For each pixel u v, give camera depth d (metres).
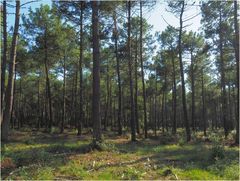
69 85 61.00
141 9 29.09
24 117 66.94
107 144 17.25
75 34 34.84
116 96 64.25
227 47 34.50
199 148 20.14
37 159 12.53
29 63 39.00
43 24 36.19
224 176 11.48
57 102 67.88
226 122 33.47
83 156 14.38
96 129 17.55
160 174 11.47
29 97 69.81
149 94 61.09
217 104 72.00
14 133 31.61
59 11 29.61
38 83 53.47
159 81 58.16
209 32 32.84
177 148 20.50
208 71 49.22
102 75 50.66
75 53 38.81
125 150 17.67
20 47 35.59
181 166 13.08
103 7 23.05
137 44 34.88
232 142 25.56
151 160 14.44
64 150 16.41
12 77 19.73
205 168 12.73
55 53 37.72
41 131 39.03
